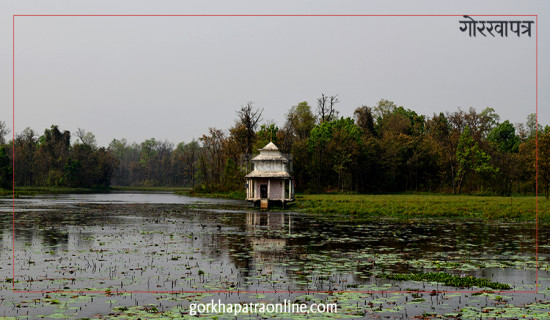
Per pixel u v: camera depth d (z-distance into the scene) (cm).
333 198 7588
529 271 1794
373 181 11100
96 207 5762
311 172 10694
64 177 14538
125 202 7250
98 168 15838
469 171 10519
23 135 16262
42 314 1217
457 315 1214
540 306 1307
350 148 10650
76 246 2355
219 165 11106
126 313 1224
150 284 1547
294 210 5362
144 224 3506
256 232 3019
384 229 3244
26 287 1502
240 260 1977
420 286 1530
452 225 3556
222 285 1536
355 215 4594
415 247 2377
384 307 1288
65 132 16338
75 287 1505
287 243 2500
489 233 3009
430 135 12669
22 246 2348
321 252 2198
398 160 11006
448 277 1639
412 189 11194
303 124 12600
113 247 2323
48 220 3806
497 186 10181
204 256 2072
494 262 1973
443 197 8206
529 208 4975
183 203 7031
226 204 6775
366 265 1880
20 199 8012
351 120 11938
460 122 11694
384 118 14262
